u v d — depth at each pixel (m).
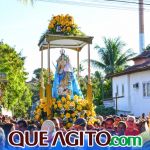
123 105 37.00
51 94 17.78
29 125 13.44
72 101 17.69
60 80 18.16
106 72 49.78
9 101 36.94
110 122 14.12
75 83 18.39
